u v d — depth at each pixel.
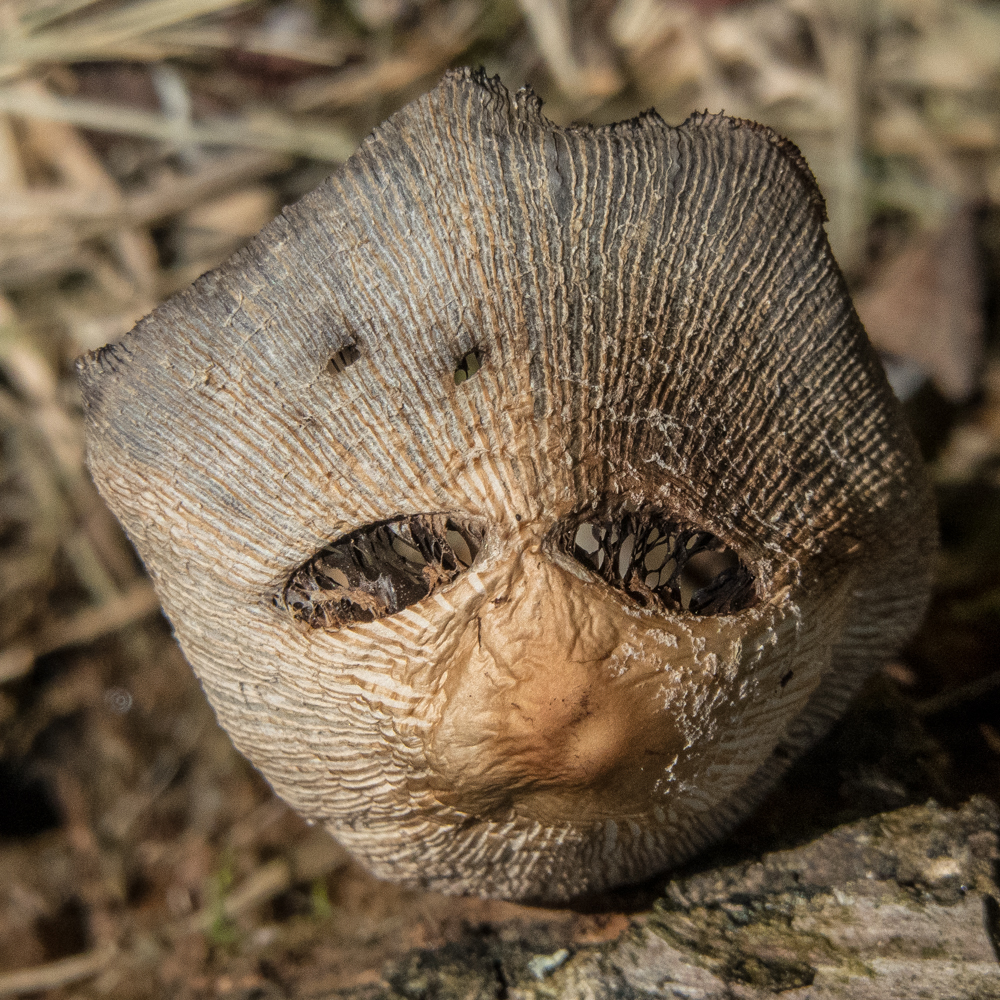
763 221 0.21
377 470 0.21
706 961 0.22
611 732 0.21
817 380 0.21
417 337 0.21
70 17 0.31
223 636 0.21
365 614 0.21
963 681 0.26
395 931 0.24
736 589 0.22
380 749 0.21
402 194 0.20
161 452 0.21
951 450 0.31
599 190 0.20
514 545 0.21
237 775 0.28
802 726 0.23
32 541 0.32
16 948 0.27
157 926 0.27
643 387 0.21
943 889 0.22
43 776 0.30
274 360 0.21
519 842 0.22
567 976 0.23
